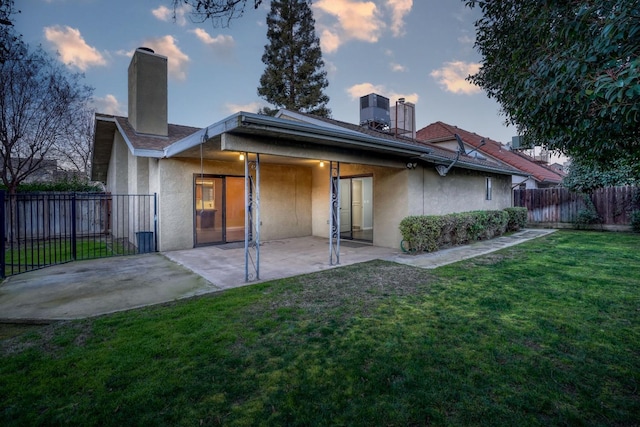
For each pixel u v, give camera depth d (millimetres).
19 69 10797
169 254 8414
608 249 8578
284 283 5555
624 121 2188
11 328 3875
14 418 2250
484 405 2363
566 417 2234
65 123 13016
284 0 24250
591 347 3215
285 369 2854
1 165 13312
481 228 10203
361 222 10789
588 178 12586
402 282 5582
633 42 1876
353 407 2355
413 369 2836
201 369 2852
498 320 3885
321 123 11133
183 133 11508
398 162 8617
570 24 2135
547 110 2568
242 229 10758
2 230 6070
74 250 7852
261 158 9055
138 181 9953
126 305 4555
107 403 2404
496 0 2963
